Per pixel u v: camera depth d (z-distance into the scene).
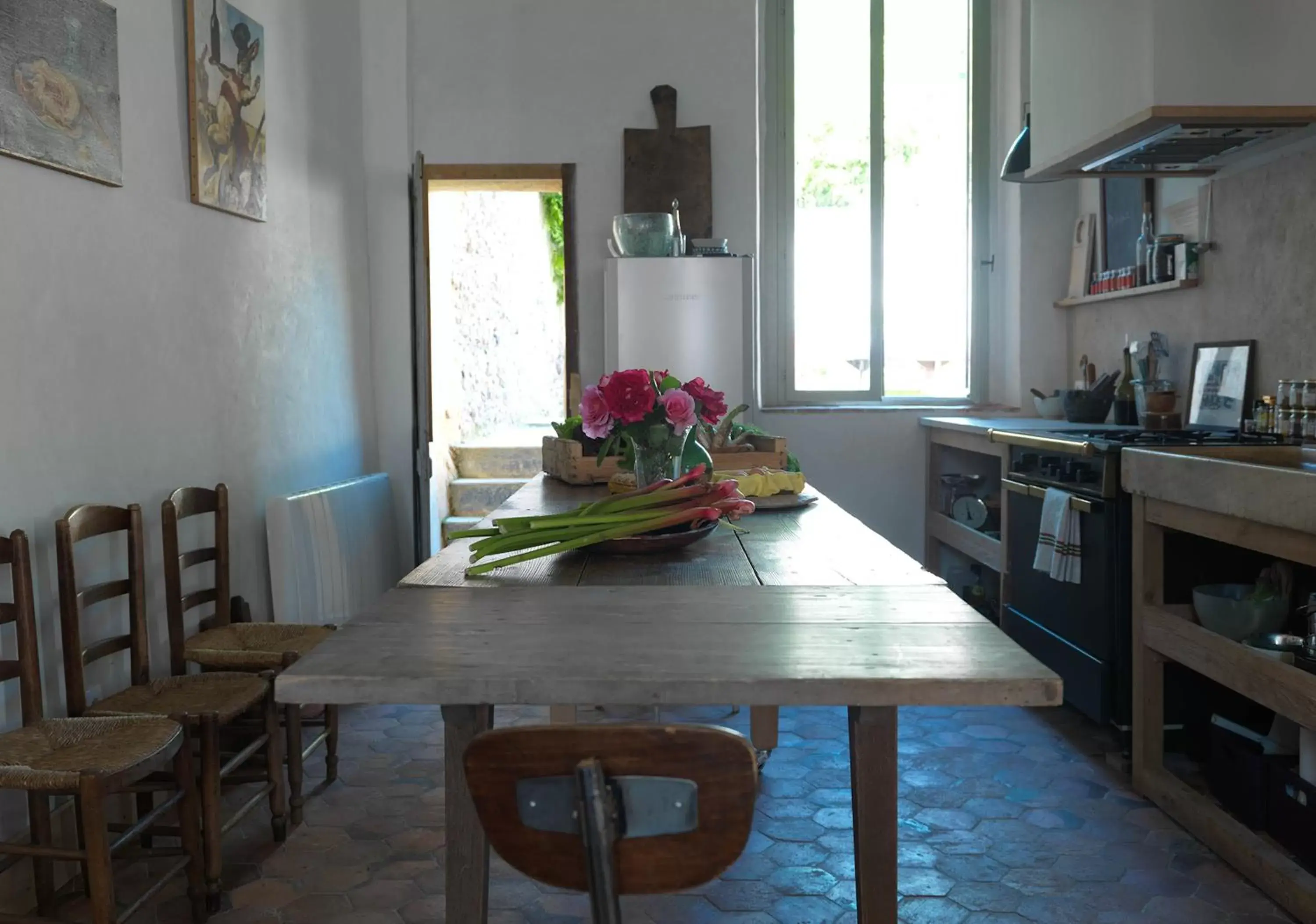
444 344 6.69
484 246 7.75
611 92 5.30
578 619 1.77
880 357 5.72
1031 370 5.53
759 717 3.30
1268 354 3.81
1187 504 2.81
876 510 5.60
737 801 1.14
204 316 3.50
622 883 1.16
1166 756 3.46
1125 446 3.25
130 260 3.04
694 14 5.30
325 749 3.49
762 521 2.88
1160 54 3.19
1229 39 3.18
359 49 5.18
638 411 2.54
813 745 3.69
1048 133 4.03
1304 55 3.18
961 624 1.72
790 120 5.65
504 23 5.28
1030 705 1.43
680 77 5.31
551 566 2.24
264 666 2.96
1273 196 3.77
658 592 1.97
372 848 2.89
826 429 5.57
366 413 5.18
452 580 2.09
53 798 2.63
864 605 1.86
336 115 4.84
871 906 1.65
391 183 5.25
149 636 3.09
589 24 5.30
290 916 2.52
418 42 5.27
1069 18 3.80
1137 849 2.83
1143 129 3.36
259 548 3.93
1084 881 2.66
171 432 3.27
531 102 5.30
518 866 1.19
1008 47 5.57
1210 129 3.37
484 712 1.72
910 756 3.55
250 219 3.87
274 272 4.10
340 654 1.57
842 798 3.21
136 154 3.08
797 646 1.59
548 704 1.44
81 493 2.79
